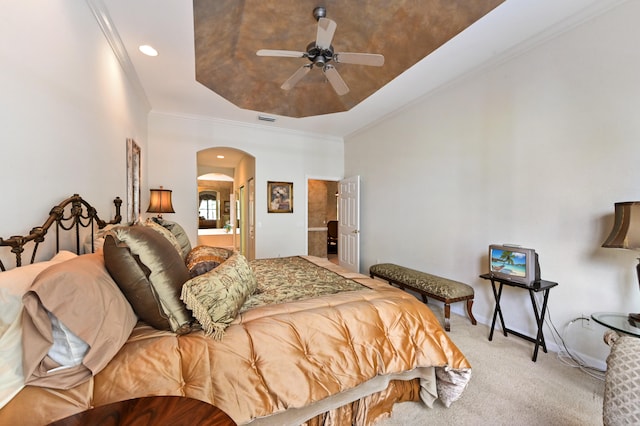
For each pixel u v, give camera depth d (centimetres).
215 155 600
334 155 588
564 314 236
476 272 312
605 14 208
